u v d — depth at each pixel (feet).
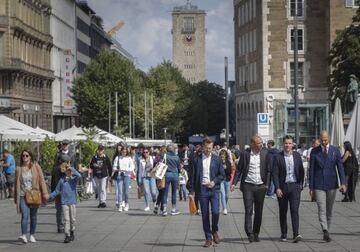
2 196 122.52
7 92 280.72
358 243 57.36
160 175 85.87
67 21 396.57
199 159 58.34
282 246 56.44
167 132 426.10
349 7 272.72
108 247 58.18
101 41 542.16
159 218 83.05
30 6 309.22
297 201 58.65
